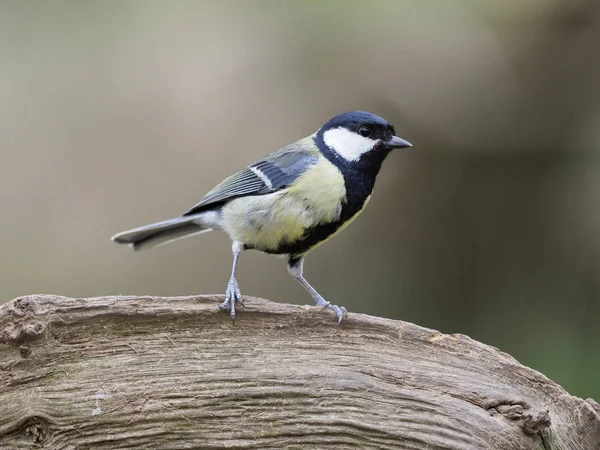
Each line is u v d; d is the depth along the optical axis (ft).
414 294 42.29
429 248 42.73
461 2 39.96
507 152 41.91
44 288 38.47
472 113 41.39
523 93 40.91
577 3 38.73
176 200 40.24
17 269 38.42
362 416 17.15
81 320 17.02
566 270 41.55
